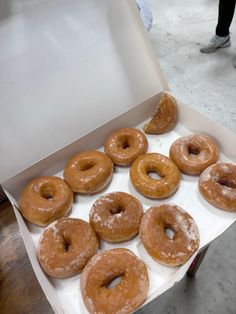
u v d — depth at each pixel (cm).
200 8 124
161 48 108
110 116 48
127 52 46
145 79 49
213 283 54
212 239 36
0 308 48
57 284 35
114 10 43
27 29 38
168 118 48
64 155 45
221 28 99
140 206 39
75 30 41
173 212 37
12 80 39
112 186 44
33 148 43
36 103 42
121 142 47
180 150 44
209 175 40
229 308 51
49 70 41
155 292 32
